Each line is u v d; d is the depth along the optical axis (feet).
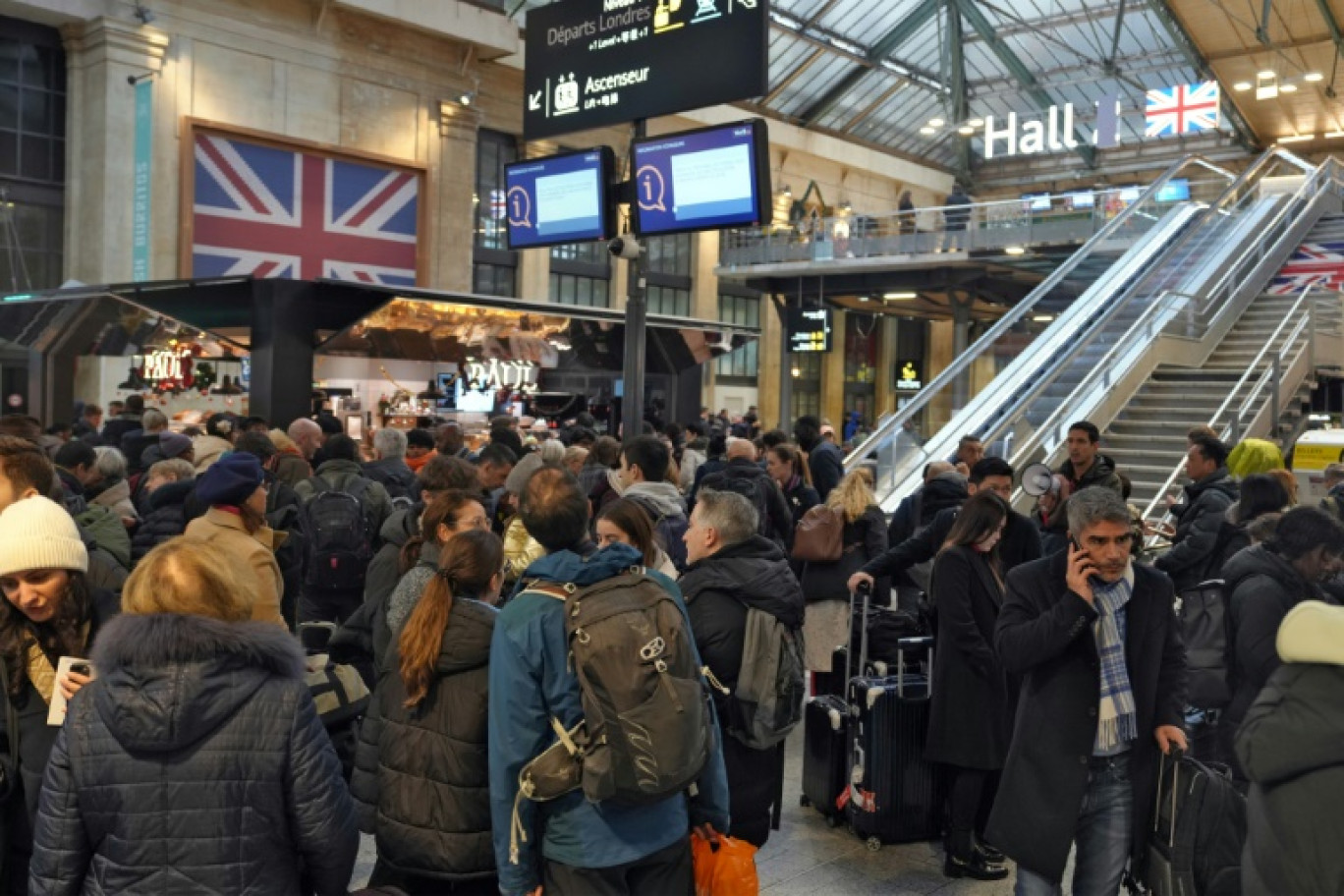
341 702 10.55
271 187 77.15
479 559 9.63
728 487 22.48
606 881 8.71
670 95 30.86
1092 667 10.63
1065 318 44.27
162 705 6.98
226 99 74.59
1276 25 105.91
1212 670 12.37
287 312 37.17
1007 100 139.64
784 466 25.34
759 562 12.85
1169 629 10.98
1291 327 45.83
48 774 7.34
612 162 32.68
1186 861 9.94
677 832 9.12
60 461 18.67
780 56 117.50
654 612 8.81
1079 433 21.11
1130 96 131.54
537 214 34.27
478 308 41.88
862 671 15.84
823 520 18.47
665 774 8.22
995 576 14.62
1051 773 10.62
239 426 27.35
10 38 68.54
